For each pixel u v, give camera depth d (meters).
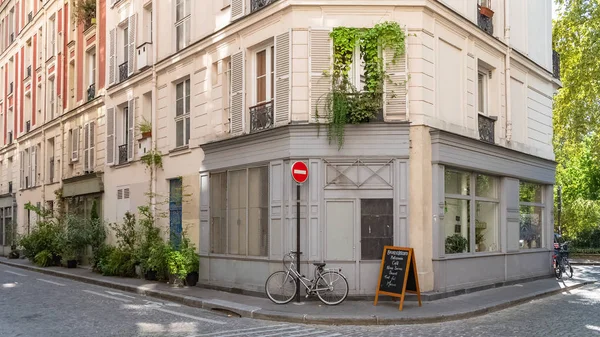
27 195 30.95
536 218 18.05
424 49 12.89
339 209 12.42
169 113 17.48
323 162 12.45
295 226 12.48
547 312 11.59
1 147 36.12
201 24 16.02
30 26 31.36
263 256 13.30
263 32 13.65
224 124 15.02
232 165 14.29
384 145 12.44
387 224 12.41
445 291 12.84
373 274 12.29
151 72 18.30
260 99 14.15
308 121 12.54
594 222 30.08
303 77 12.68
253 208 13.69
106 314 11.07
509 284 15.50
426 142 12.73
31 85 31.09
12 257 28.02
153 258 15.79
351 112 12.38
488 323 10.30
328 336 9.11
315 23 12.71
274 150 12.98
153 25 18.38
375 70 12.51
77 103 24.52
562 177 34.47
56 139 27.08
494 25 15.90
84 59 24.02
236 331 9.46
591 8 20.44
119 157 20.66
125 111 20.91
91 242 20.70
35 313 11.13
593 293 14.74
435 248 12.70
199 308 12.16
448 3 13.77
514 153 15.92
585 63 20.33
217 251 14.81
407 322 10.30
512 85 16.70
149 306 12.27
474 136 14.47
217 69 15.47
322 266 11.92
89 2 23.36
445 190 13.48
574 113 21.19
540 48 18.45
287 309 11.19
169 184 17.53
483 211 15.09
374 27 12.55
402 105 12.55
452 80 13.94
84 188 22.83
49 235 22.95
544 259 17.89
